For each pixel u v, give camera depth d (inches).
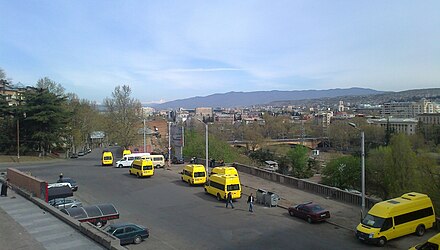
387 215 1042.7
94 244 880.9
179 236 1112.8
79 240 908.0
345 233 1141.1
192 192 1785.2
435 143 4247.0
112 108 4099.4
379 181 2738.7
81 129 4338.1
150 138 5315.0
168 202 1572.3
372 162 2751.0
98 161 3314.5
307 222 1263.5
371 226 1040.2
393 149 2608.3
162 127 6107.3
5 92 4446.4
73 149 4284.0
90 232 927.0
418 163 2517.2
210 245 1032.8
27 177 1478.8
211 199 1631.4
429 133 4699.8
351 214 1341.0
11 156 3302.2
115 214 1194.0
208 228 1195.9
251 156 4559.5
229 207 1481.3
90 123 4549.7
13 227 1015.0
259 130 7455.7
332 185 2918.3
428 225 1106.7
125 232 1034.7
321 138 6968.5
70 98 5236.2
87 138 4933.6
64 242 894.4
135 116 4050.2
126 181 2094.0
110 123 4074.8
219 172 1728.6
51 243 888.3
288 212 1385.3
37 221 1073.5
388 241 1047.0
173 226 1218.0
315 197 1615.4
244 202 1574.8
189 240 1075.3
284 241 1066.1
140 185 1969.7
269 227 1205.1
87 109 4601.4
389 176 2596.0
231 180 1584.6
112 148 5477.4
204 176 1966.0
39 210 1200.8
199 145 3351.4
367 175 2768.2
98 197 1668.3
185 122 6978.4
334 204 1491.1
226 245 1032.8
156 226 1217.4
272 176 2020.2
